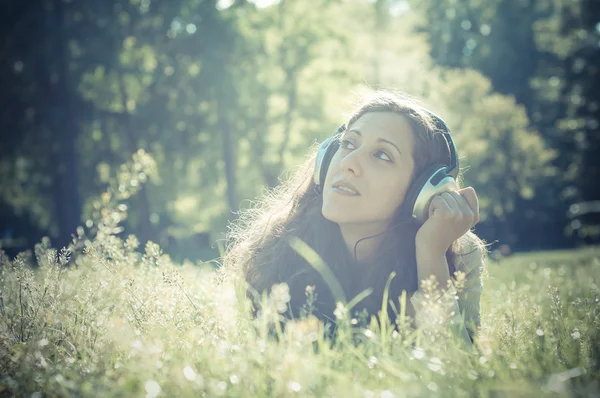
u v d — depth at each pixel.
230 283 2.84
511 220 53.16
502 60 54.91
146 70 26.25
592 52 45.81
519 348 2.21
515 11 56.06
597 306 2.75
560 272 7.01
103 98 25.44
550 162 52.22
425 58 54.28
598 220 45.81
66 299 2.90
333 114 33.22
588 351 2.07
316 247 2.97
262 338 2.00
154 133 26.27
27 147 24.20
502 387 1.60
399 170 2.78
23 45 23.36
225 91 26.58
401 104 2.84
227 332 2.38
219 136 29.34
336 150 2.99
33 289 2.86
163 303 2.66
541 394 1.49
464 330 2.44
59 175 24.06
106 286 2.92
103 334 2.39
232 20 26.98
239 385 1.70
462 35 56.50
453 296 2.45
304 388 1.63
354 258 2.93
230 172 30.20
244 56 27.94
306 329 2.08
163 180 27.70
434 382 1.68
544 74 54.22
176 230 32.66
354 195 2.79
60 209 24.05
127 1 25.00
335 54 33.91
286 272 2.99
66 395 1.72
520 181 46.47
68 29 23.50
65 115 23.48
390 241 2.87
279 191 3.51
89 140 25.89
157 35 25.98
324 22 33.31
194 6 26.50
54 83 23.72
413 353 1.86
